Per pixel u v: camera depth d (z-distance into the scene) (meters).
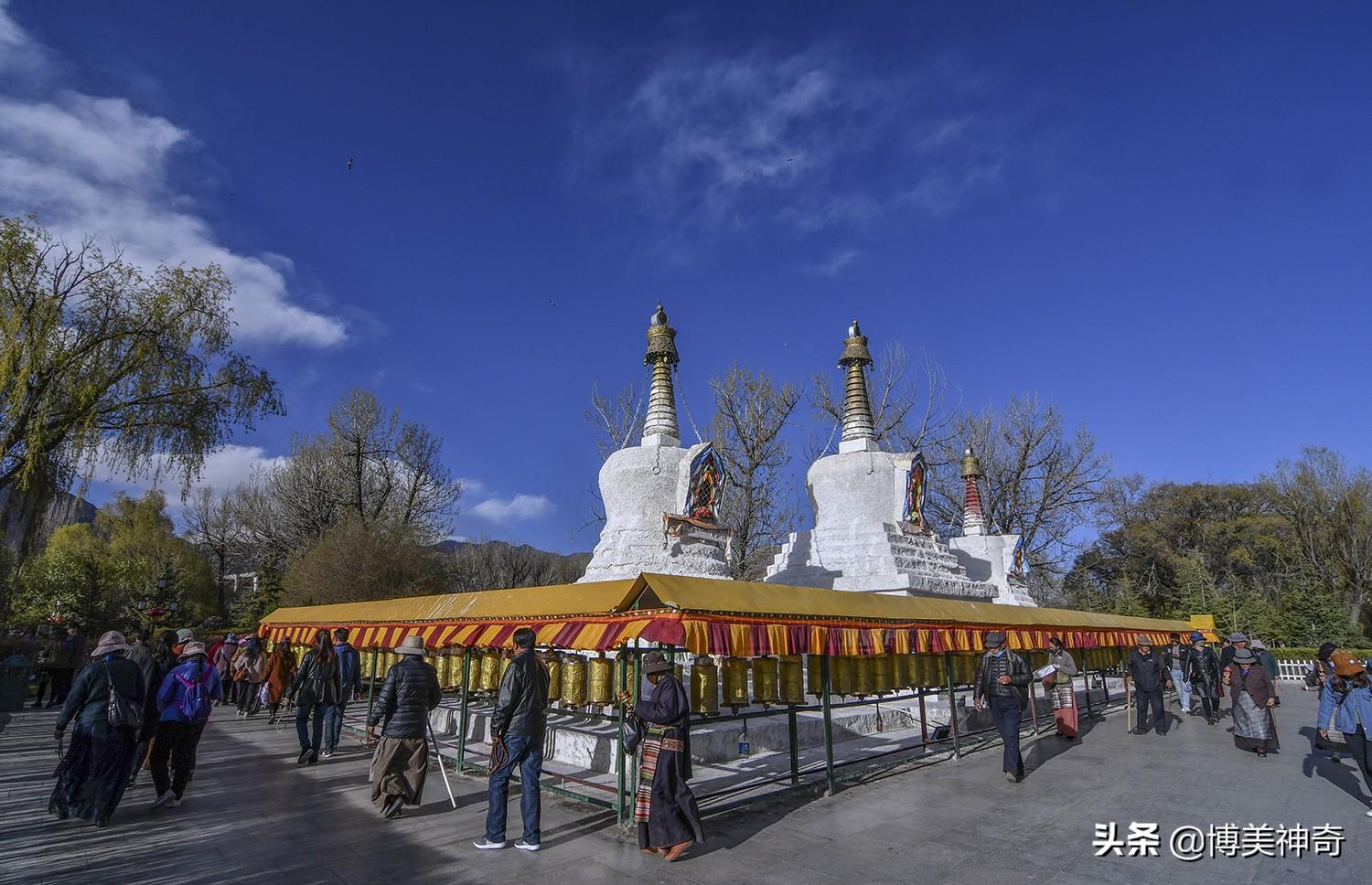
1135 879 6.35
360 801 8.93
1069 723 14.00
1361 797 9.38
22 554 18.70
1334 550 47.84
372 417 44.72
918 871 6.52
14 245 18.22
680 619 7.45
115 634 8.17
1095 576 54.69
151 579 34.41
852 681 10.65
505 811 7.17
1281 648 35.53
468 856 6.88
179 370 20.77
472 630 10.28
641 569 18.42
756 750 11.91
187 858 6.72
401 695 8.49
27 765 10.88
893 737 13.88
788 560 23.20
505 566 47.72
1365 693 8.61
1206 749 13.05
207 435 21.47
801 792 9.43
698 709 8.65
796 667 9.62
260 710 18.03
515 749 7.18
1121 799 9.20
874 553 21.16
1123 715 18.34
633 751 7.44
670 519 18.92
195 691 8.85
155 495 52.62
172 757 8.78
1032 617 15.16
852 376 24.77
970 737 13.80
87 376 19.25
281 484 44.12
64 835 7.37
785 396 34.97
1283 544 49.00
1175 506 53.06
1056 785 9.95
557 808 8.62
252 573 47.38
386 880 6.25
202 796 9.14
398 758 8.31
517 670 7.37
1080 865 6.70
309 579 31.58
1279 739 14.62
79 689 7.85
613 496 20.06
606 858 6.83
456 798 9.16
